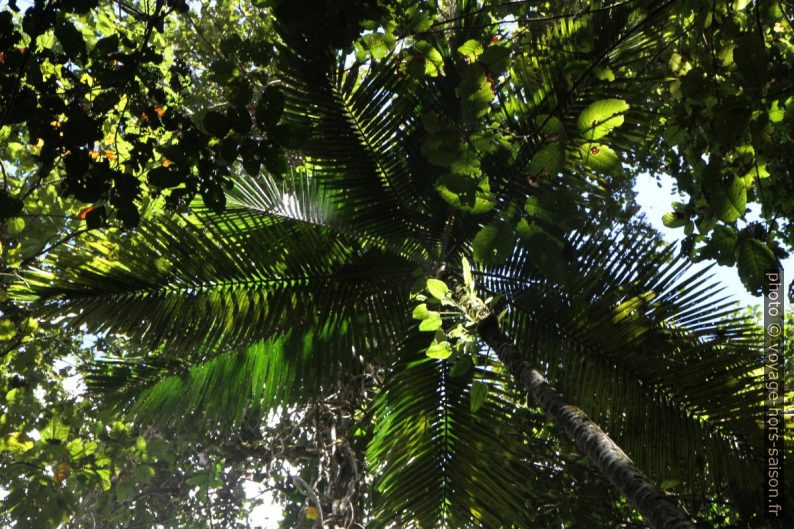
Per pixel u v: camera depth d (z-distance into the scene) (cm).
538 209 396
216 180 409
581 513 829
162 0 427
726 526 744
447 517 621
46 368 959
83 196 404
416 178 675
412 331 681
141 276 593
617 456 436
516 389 707
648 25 526
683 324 587
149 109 429
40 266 797
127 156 593
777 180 594
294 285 653
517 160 555
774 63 379
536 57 593
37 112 385
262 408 646
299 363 657
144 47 417
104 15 731
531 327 640
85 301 578
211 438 1133
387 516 619
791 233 628
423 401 650
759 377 559
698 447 563
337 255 678
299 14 427
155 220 642
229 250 621
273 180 681
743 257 360
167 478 1346
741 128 306
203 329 616
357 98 635
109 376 629
